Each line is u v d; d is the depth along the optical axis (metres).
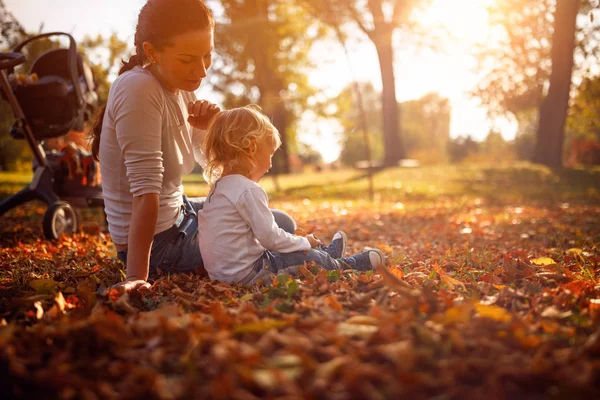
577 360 1.53
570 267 3.21
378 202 11.34
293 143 29.55
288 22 21.20
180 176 2.92
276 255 2.67
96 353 1.67
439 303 2.09
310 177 18.00
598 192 12.32
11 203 4.82
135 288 2.45
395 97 19.86
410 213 8.29
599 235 4.91
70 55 4.75
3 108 15.66
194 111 2.91
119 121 2.58
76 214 5.16
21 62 4.39
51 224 4.71
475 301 2.07
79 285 2.61
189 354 1.59
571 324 1.95
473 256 3.60
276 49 20.67
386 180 15.65
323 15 15.99
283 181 16.94
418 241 5.00
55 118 4.80
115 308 2.22
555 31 16.62
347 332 1.72
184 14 2.48
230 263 2.61
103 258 3.67
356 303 2.18
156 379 1.43
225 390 1.37
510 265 2.97
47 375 1.46
